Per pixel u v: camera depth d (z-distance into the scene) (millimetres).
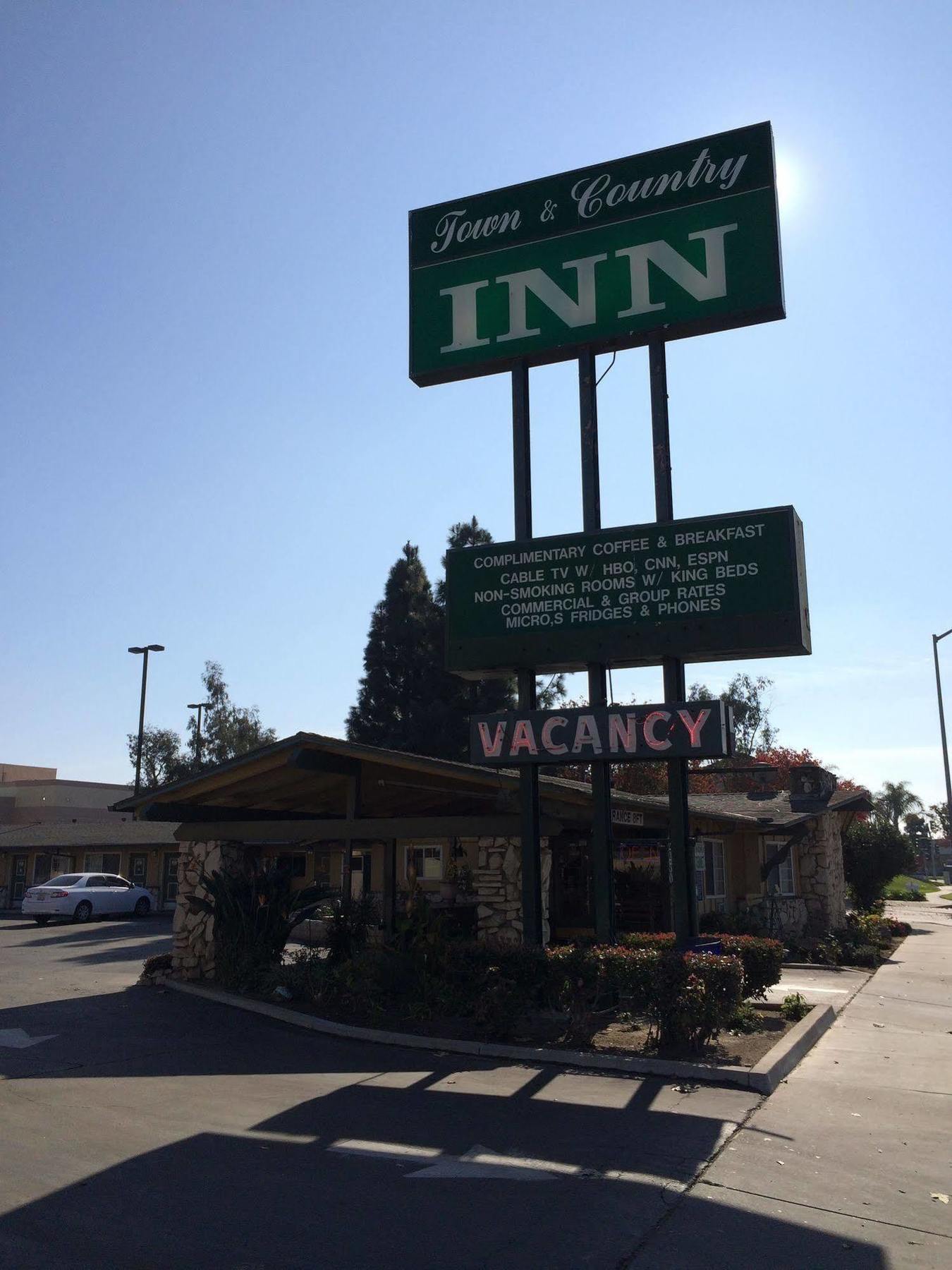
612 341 13227
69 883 33656
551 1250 5305
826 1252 5328
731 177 12992
